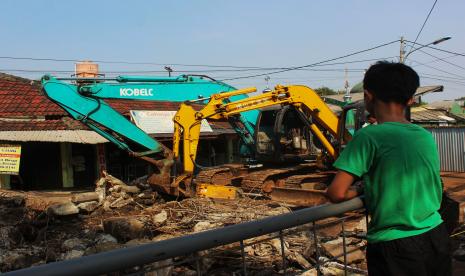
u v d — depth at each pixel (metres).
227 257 5.08
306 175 13.10
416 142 2.34
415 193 2.29
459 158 23.39
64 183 19.89
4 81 21.88
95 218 11.59
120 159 21.34
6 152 17.66
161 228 9.30
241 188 13.07
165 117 21.31
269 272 5.88
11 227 10.32
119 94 12.54
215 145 25.31
